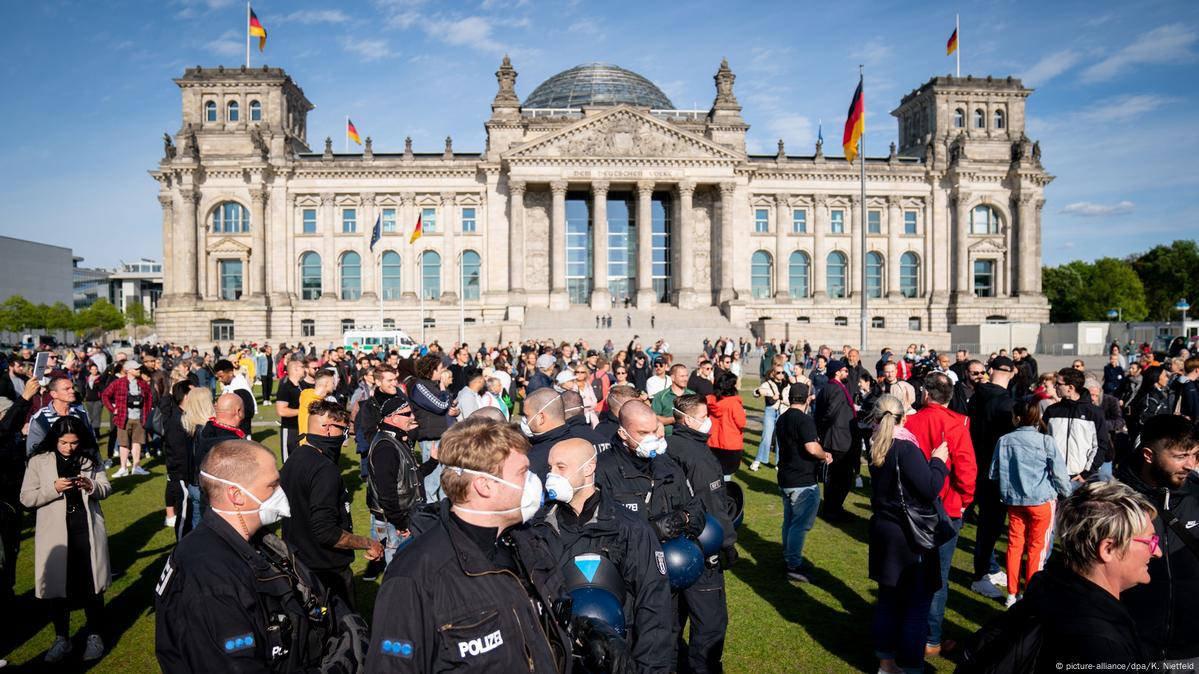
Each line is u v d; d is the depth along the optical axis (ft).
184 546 18.83
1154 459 26.32
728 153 303.27
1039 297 330.13
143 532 56.95
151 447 91.66
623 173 301.22
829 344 277.85
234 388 65.16
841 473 60.08
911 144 366.84
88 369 105.09
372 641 15.93
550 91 382.01
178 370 68.18
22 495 33.71
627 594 22.58
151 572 47.65
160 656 17.98
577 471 21.85
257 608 18.79
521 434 17.98
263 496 19.81
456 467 17.11
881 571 31.91
